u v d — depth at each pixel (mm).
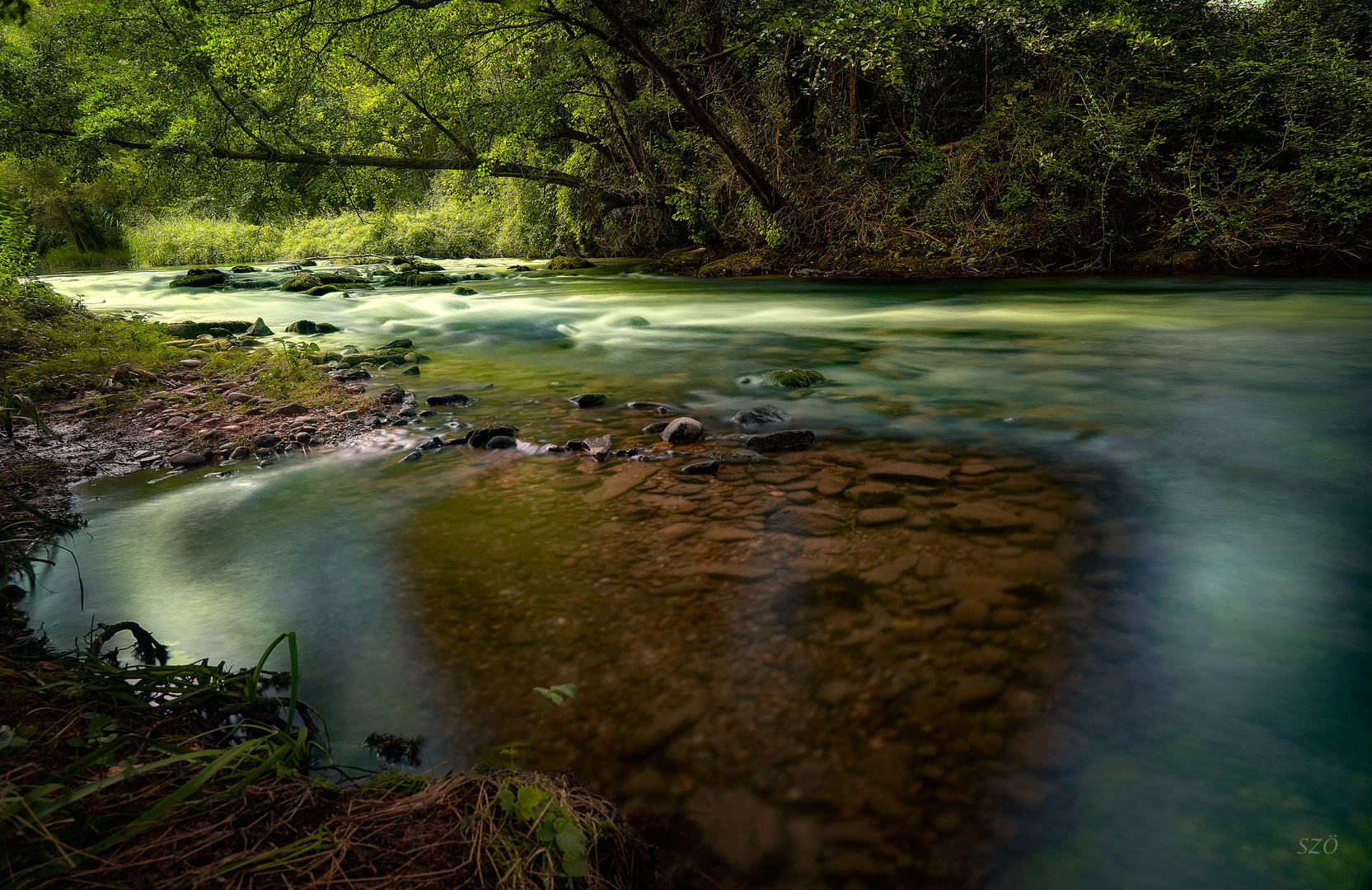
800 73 14977
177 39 13680
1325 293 9281
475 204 23922
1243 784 1657
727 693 2000
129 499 3555
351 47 14211
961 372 6008
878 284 12273
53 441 4465
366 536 3078
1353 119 11102
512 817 1433
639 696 2002
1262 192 11359
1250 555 2713
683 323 9375
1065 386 5445
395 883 1249
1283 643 2176
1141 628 2256
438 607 2484
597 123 17594
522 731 1880
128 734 1527
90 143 14117
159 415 4988
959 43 13047
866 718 1890
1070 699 1939
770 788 1677
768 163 15289
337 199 17234
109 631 2268
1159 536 2881
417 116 16984
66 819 1291
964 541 2871
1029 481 3502
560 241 21938
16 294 7973
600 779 1715
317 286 13758
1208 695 1950
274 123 14898
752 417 4633
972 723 1860
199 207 29688
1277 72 11617
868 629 2279
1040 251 12797
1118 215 12562
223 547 3002
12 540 2789
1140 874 1444
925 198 14109
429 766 1761
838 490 3436
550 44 15039
